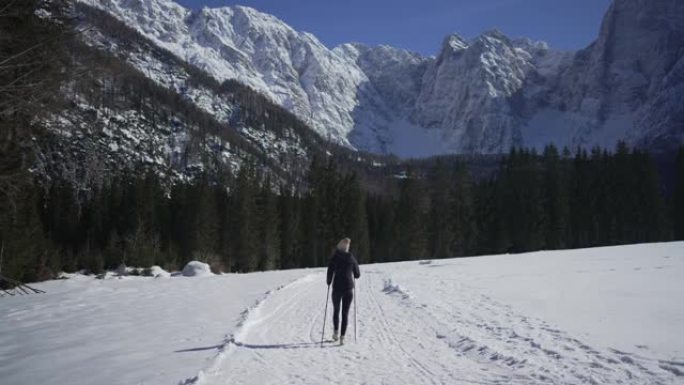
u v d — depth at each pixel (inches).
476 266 1229.7
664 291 611.8
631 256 1289.4
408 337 390.3
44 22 356.8
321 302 601.9
